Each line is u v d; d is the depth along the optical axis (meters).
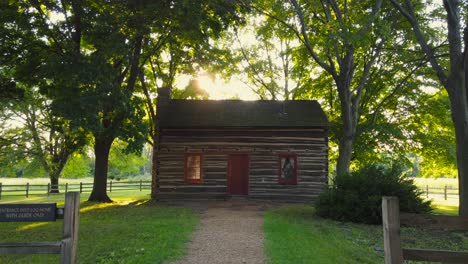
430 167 27.53
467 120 14.02
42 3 15.90
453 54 14.33
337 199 14.84
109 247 9.51
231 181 22.34
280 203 21.30
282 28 23.69
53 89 17.22
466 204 13.65
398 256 4.63
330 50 20.22
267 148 22.39
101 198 22.31
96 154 22.73
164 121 22.56
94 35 16.33
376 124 23.56
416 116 25.25
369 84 24.94
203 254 8.83
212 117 23.09
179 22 16.77
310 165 22.16
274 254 8.70
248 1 19.34
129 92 16.84
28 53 17.50
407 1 15.91
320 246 9.72
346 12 19.45
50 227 12.95
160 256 8.53
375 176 14.81
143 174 92.62
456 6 14.47
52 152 31.34
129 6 16.02
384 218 4.79
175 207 18.86
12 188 45.09
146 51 21.11
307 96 30.50
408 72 23.73
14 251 5.25
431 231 12.89
